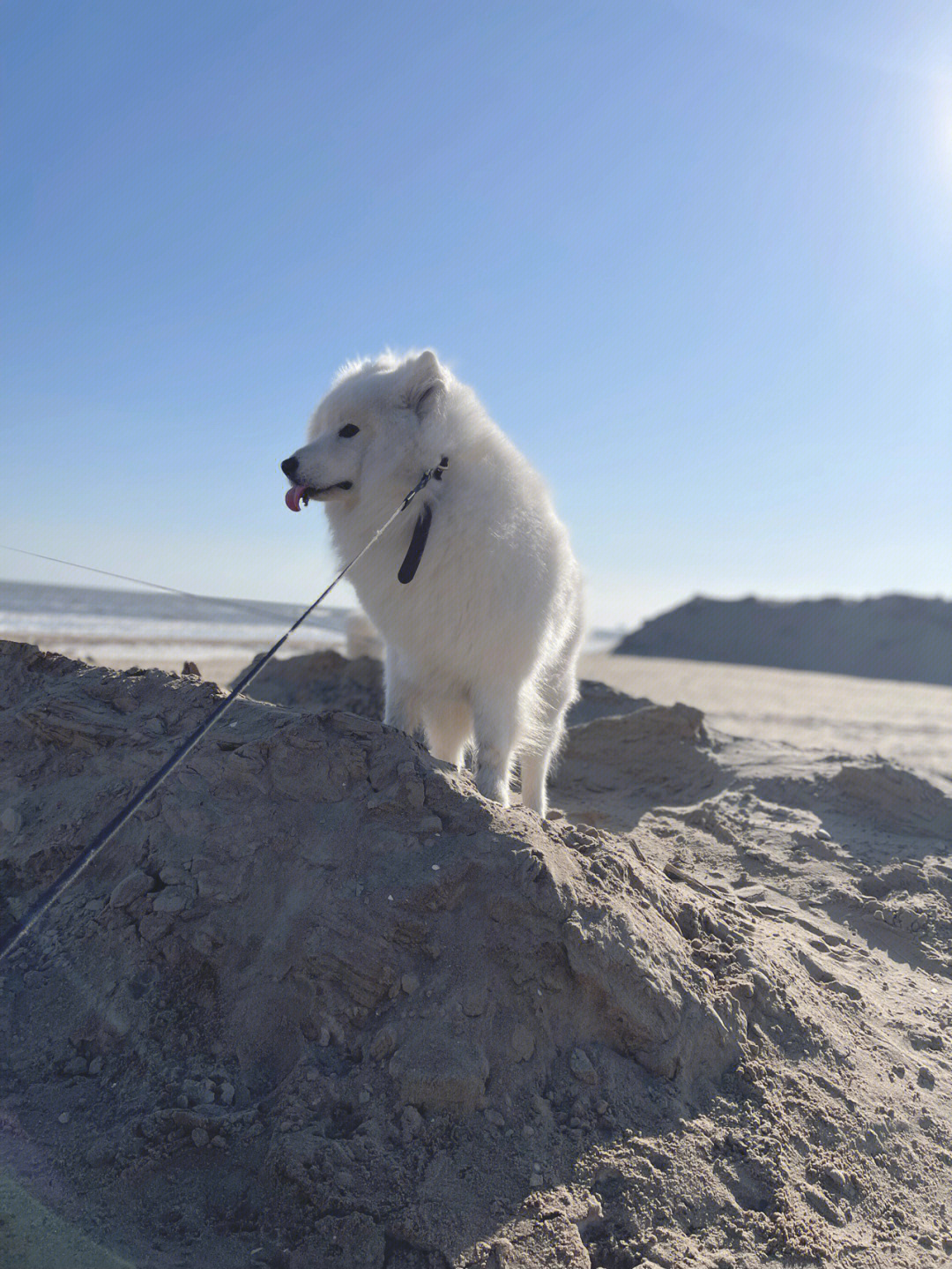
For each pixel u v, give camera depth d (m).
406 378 1.41
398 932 1.15
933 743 6.08
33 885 1.32
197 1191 0.99
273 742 1.32
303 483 1.40
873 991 1.59
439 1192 0.98
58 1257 0.89
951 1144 1.24
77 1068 1.11
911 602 27.05
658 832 2.30
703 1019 1.22
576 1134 1.07
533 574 1.42
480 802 1.28
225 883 1.22
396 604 1.41
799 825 2.29
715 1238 1.00
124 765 1.39
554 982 1.17
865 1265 1.01
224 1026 1.14
